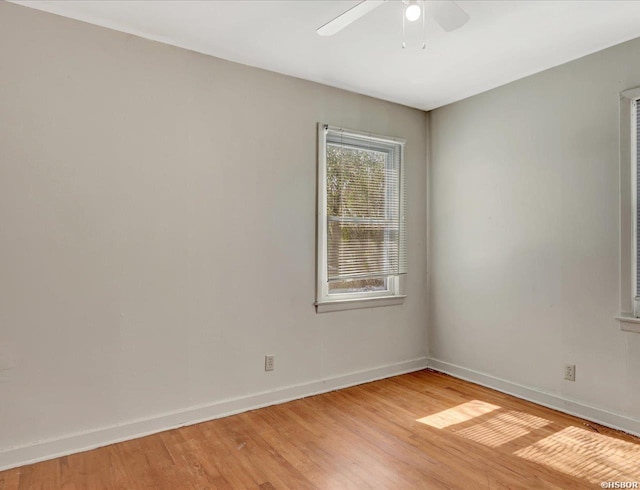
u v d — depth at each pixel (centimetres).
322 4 219
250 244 296
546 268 304
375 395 325
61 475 211
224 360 286
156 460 226
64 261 233
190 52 273
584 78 282
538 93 309
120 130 249
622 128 263
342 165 344
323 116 332
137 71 254
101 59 243
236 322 290
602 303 273
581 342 283
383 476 212
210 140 280
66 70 233
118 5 222
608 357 270
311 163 326
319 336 330
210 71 280
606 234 271
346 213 345
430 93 353
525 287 317
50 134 229
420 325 393
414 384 351
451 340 377
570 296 290
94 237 241
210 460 227
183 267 270
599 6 221
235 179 290
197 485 204
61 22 232
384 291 374
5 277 218
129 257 252
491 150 342
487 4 218
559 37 255
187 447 241
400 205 379
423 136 395
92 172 241
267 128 304
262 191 301
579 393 284
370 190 361
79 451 235
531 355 313
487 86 337
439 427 268
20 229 221
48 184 228
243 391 294
